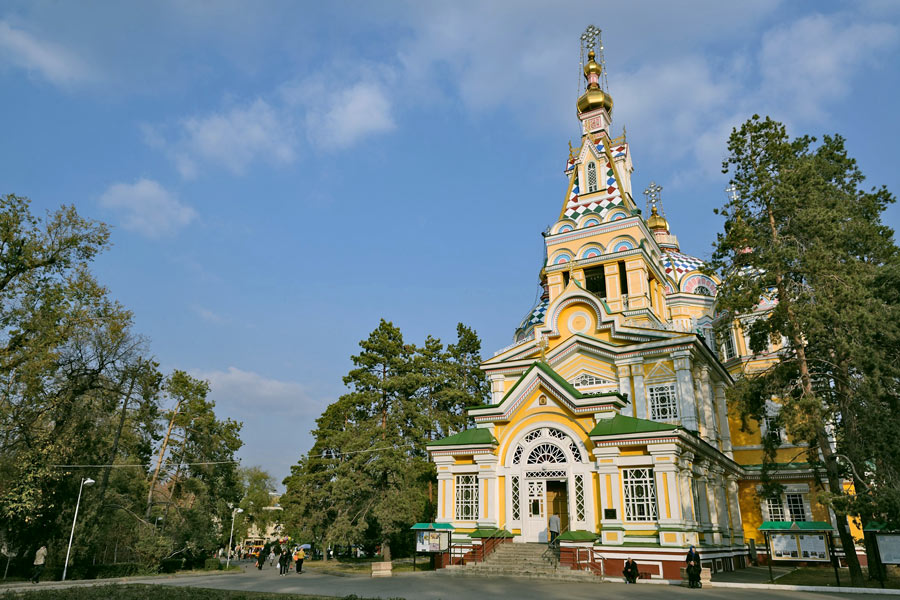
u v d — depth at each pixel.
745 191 29.09
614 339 37.59
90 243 35.34
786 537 38.53
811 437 25.48
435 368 52.28
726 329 29.45
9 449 34.84
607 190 46.09
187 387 48.88
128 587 20.75
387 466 40.41
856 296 25.00
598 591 21.44
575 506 29.33
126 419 45.25
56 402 36.03
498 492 31.59
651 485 27.36
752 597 19.95
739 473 40.50
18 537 36.56
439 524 30.88
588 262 43.59
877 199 33.38
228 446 52.41
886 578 25.05
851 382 26.25
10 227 32.09
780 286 27.38
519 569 27.09
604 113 51.94
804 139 32.66
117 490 45.84
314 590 21.86
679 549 25.48
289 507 55.59
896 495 22.44
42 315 33.03
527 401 32.28
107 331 38.44
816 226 26.80
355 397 46.25
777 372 27.42
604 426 29.03
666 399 34.59
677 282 52.31
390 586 23.19
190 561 48.44
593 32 55.41
